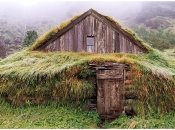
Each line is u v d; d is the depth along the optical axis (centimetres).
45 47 1173
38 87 877
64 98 858
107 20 1194
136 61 937
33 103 873
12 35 7331
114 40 1196
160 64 1127
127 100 864
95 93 877
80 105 855
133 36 1207
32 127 714
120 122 788
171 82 876
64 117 790
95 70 888
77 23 1182
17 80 894
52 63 980
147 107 841
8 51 4322
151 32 5700
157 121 769
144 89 858
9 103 884
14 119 793
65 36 1177
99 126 793
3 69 955
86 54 1107
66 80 866
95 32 1188
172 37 4991
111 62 909
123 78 883
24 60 1044
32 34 2303
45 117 791
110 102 866
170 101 855
